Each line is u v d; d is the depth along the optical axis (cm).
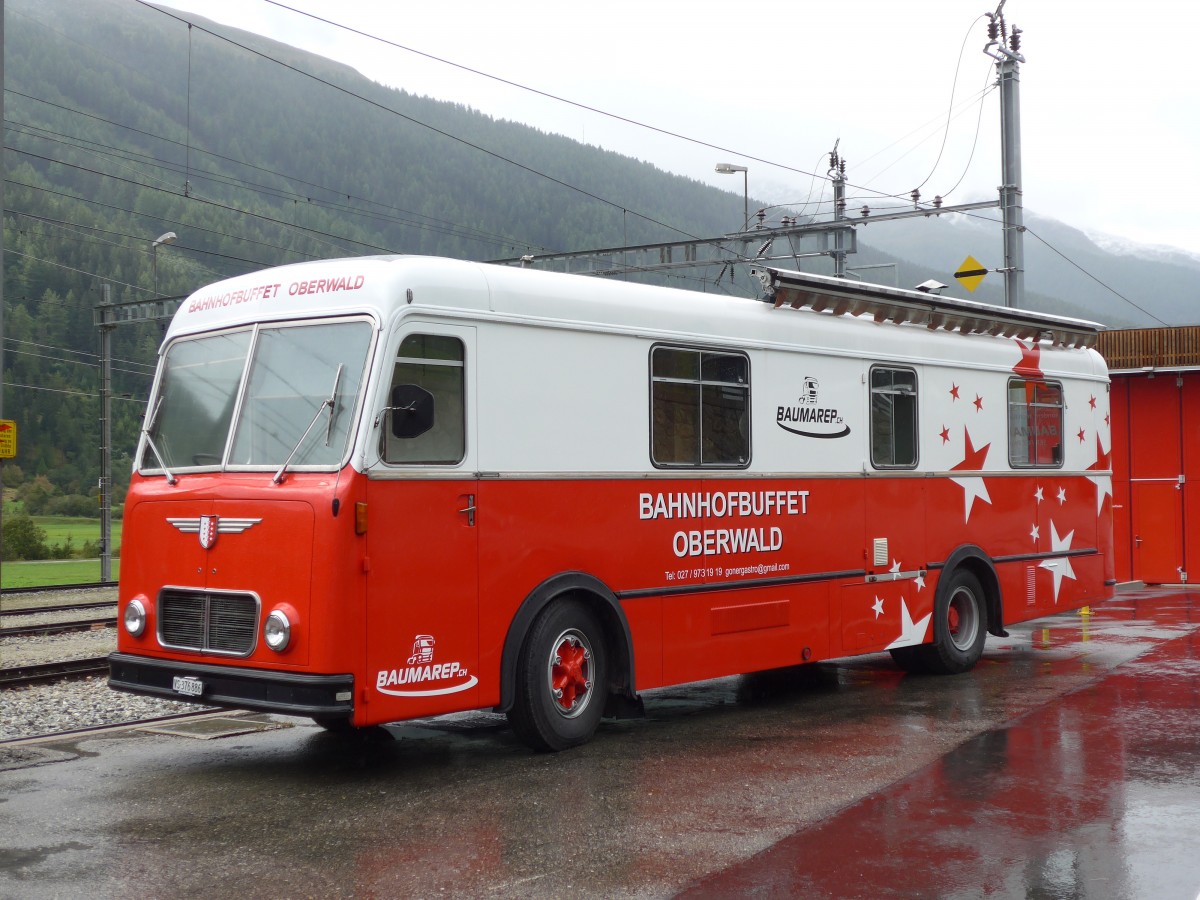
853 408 1063
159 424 824
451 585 752
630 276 3006
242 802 693
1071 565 1316
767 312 996
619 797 693
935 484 1142
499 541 780
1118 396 2244
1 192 1477
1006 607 1222
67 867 571
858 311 1080
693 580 912
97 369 8256
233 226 10094
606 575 849
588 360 846
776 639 977
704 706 1009
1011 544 1232
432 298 755
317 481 717
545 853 587
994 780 720
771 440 984
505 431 791
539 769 769
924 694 1045
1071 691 1036
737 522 949
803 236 2600
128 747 855
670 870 559
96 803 693
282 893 532
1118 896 520
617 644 859
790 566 994
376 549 714
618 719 943
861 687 1093
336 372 738
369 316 736
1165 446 2200
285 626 704
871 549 1070
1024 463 1256
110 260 8394
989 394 1215
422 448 744
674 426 905
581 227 17125
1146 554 2211
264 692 714
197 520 763
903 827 624
